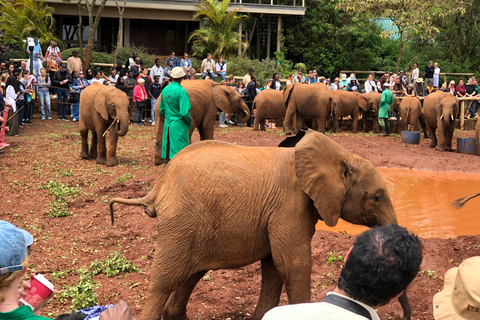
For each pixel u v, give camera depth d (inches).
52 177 482.9
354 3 1256.2
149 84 885.8
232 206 188.5
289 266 190.2
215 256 193.8
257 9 1348.4
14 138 676.1
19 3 1119.0
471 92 1075.3
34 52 863.1
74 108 846.5
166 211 190.4
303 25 1466.5
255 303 246.7
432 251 307.1
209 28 1268.5
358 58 1518.2
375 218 198.1
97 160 541.0
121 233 343.0
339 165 192.4
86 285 245.8
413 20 1215.6
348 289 93.7
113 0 1255.5
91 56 1074.7
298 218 189.8
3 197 418.9
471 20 1583.4
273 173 192.7
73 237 336.2
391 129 959.0
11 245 95.0
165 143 403.5
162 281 189.8
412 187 529.3
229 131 839.1
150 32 1393.9
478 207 449.4
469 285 97.7
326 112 829.2
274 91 865.5
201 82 549.6
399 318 229.8
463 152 743.1
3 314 92.7
